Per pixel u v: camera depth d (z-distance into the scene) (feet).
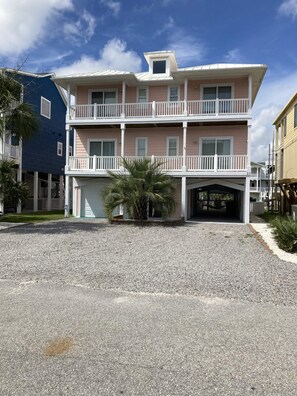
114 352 10.66
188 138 65.51
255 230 45.47
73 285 18.06
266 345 11.26
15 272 20.75
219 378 9.24
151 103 62.85
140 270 21.74
